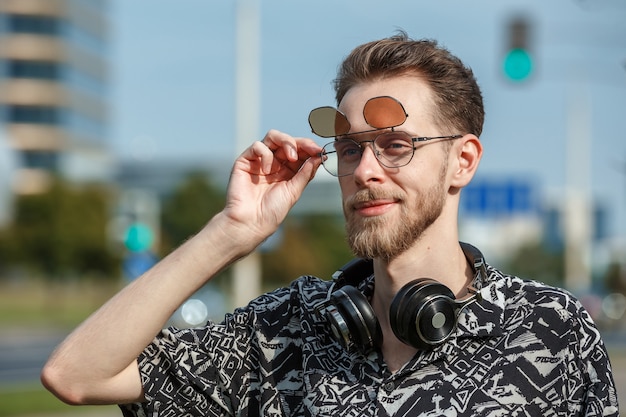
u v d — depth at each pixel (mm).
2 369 19828
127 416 2857
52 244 47125
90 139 93000
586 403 2574
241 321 2910
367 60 2752
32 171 85312
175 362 2791
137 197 18750
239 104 20469
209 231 2760
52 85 85312
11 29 84312
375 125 2662
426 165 2682
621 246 50531
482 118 2844
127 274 18844
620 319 33688
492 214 19359
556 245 61125
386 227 2666
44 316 43000
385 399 2609
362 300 2691
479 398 2547
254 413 2855
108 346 2668
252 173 2836
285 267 36781
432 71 2736
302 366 2828
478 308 2633
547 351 2590
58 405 13016
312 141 2828
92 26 92500
